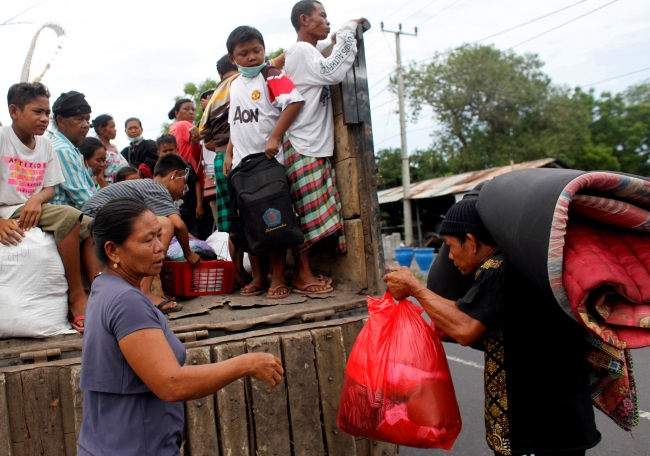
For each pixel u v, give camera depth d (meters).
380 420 2.09
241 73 3.25
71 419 2.12
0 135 2.65
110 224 1.63
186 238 3.10
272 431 2.34
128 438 1.58
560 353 1.98
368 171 3.12
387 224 26.41
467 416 4.25
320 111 3.23
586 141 29.61
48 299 2.50
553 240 1.65
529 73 28.19
